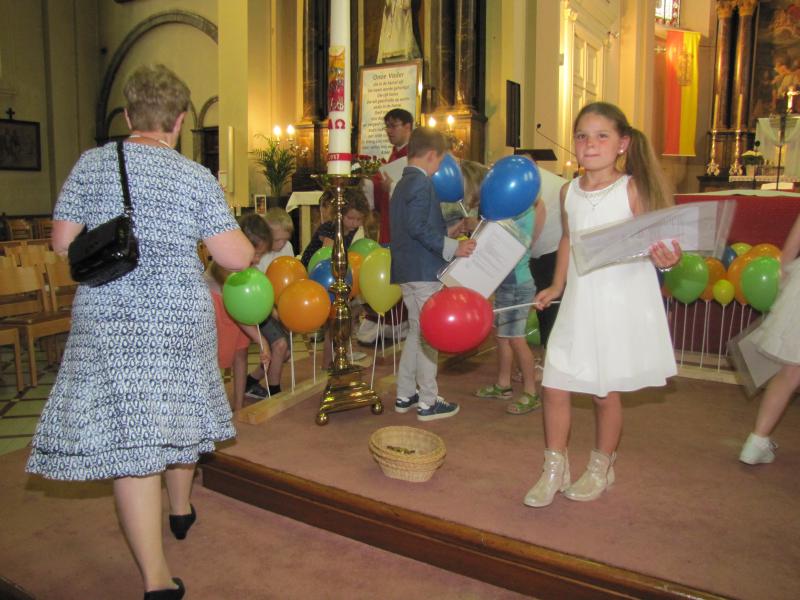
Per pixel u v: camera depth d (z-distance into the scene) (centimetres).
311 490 260
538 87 893
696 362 443
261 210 934
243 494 283
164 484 300
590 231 214
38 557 243
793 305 265
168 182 190
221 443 302
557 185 355
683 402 368
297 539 254
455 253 280
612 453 252
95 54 1523
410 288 323
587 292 229
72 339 189
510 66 854
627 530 227
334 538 254
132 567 237
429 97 884
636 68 1416
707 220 206
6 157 1371
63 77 1464
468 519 234
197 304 195
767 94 1639
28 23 1410
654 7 1483
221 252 199
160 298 186
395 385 396
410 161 317
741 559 209
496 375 425
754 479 269
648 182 224
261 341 339
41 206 1442
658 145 1681
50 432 185
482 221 282
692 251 210
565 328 233
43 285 506
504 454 293
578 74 1151
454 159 347
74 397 183
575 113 1142
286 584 224
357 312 503
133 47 1475
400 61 911
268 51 997
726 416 345
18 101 1397
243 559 239
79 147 1505
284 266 369
